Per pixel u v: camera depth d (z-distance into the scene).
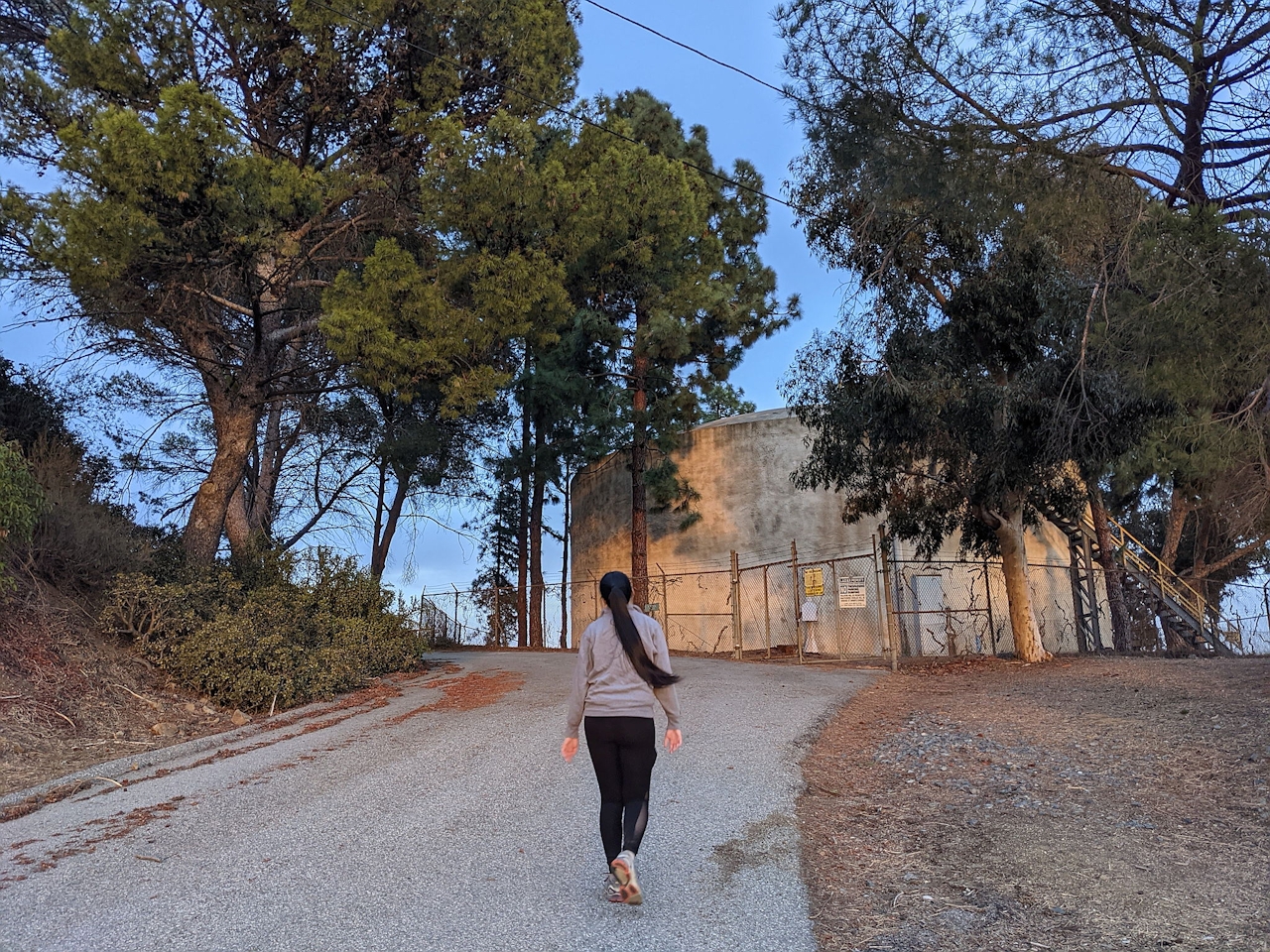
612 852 4.45
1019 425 14.48
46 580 11.48
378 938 4.05
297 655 12.09
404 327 14.09
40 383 18.02
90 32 13.14
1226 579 32.91
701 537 24.22
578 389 23.52
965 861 5.19
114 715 9.56
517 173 13.87
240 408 14.78
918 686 13.34
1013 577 16.64
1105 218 9.51
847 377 15.62
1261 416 9.24
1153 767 7.14
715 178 24.69
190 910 4.39
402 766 7.73
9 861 5.21
